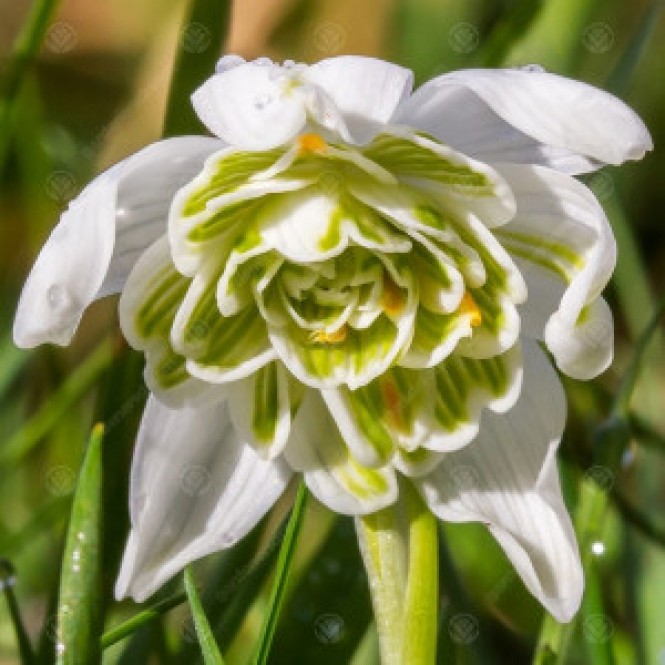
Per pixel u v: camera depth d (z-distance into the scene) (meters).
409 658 0.21
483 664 0.23
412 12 0.28
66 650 0.20
